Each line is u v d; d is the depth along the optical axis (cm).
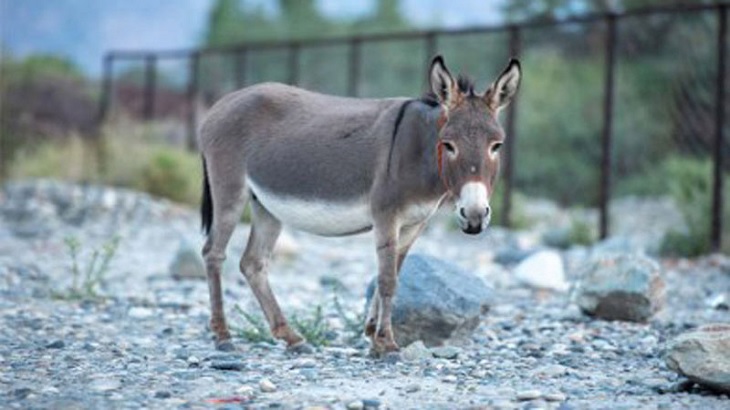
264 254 1527
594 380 1257
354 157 1371
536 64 5544
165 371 1271
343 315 1616
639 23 4778
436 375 1270
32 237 3062
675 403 1112
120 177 4134
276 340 1548
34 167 4462
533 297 2069
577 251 2698
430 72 1261
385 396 1138
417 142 1314
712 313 1886
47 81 5566
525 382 1232
